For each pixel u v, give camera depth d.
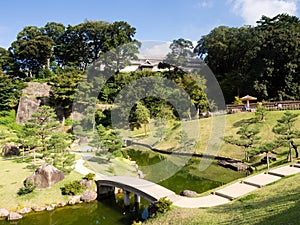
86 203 11.53
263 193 9.23
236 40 35.09
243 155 16.67
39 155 17.39
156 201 9.17
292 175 11.34
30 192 11.59
